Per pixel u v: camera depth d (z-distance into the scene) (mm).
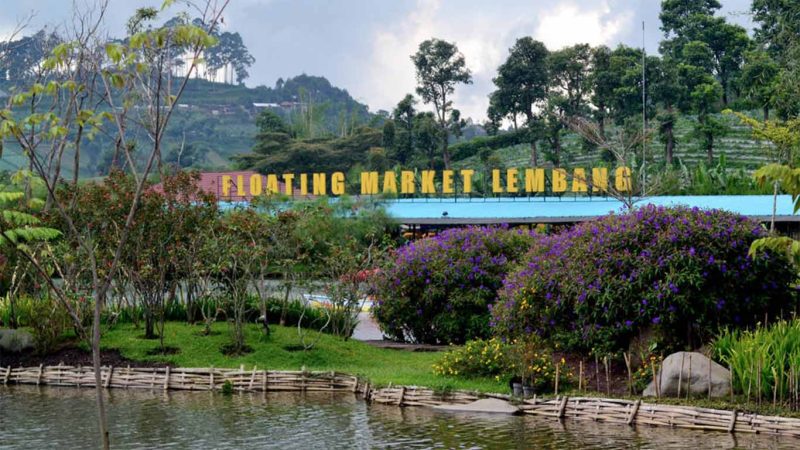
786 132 30734
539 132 89812
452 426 15617
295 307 25047
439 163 102875
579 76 91000
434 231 51156
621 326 17922
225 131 175250
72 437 15094
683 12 103812
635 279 17688
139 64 8734
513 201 52781
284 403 18000
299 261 24797
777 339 15945
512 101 93688
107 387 20047
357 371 20000
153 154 8555
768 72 68750
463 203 52844
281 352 21594
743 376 15609
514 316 19516
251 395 18984
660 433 14789
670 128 81125
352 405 17750
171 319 24828
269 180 59062
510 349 18547
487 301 23859
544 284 19016
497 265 24266
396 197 55031
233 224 22734
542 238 21578
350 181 63844
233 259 22656
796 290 18203
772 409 14867
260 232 23156
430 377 19062
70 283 22391
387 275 25000
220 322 24484
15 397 18812
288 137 97125
